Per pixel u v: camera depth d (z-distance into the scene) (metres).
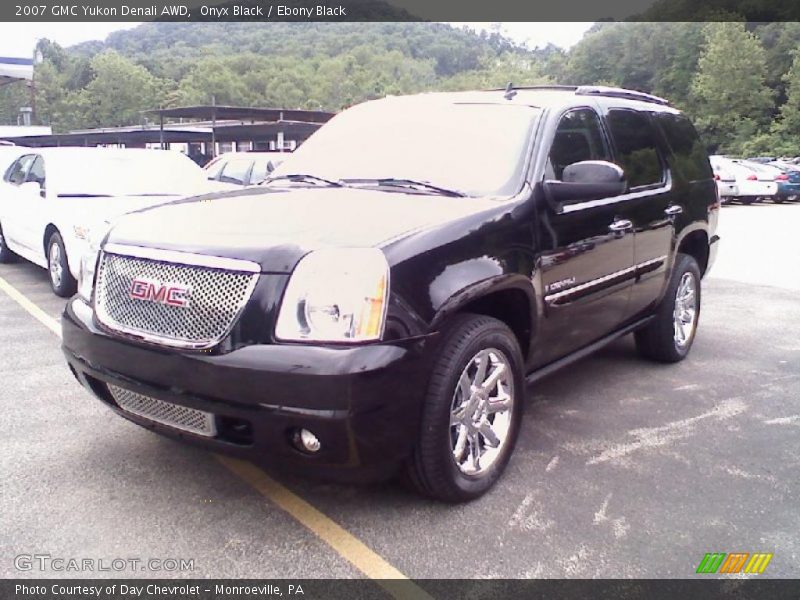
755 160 32.69
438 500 3.16
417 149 3.94
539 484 3.39
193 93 99.62
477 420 3.21
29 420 4.04
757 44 64.75
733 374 5.18
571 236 3.74
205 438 2.84
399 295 2.75
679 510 3.17
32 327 6.20
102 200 7.32
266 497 3.21
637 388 4.84
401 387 2.72
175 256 2.88
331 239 2.82
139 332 2.91
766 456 3.75
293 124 23.58
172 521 3.00
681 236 5.05
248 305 2.68
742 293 8.31
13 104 94.12
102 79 97.19
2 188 9.41
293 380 2.57
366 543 2.87
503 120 3.93
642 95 5.14
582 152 4.08
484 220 3.21
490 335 3.12
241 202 3.48
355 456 2.69
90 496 3.18
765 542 2.93
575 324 3.94
